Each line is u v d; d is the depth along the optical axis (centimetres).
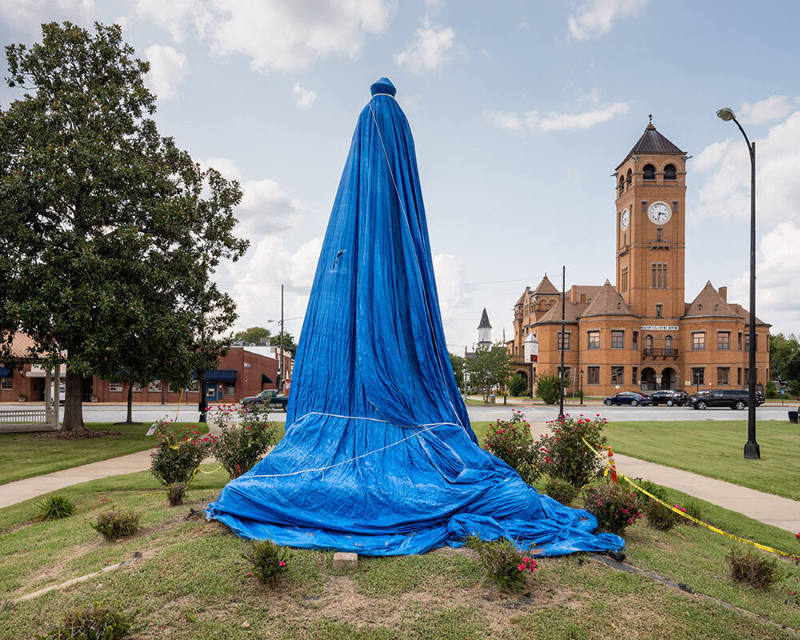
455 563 593
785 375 7244
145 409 4091
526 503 712
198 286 1989
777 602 550
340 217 938
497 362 5431
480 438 1875
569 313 6475
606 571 592
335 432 800
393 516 686
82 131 1900
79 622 427
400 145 993
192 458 955
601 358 6022
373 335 854
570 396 6253
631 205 6284
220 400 4812
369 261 891
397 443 791
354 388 838
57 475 1270
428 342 900
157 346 1847
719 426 2578
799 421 2792
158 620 475
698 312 6006
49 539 727
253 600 511
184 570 566
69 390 2130
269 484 714
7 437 2058
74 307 1683
